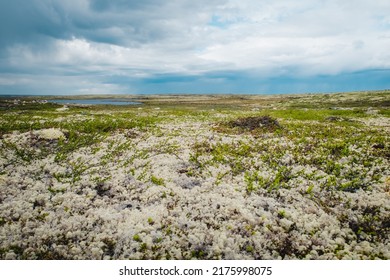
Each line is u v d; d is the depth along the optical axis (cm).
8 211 950
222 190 1153
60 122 2536
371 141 1881
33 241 825
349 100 10688
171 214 974
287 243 846
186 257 776
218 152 1650
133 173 1328
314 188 1166
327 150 1667
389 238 859
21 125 2242
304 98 14688
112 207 1021
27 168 1339
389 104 8106
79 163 1441
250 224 919
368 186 1182
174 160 1525
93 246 809
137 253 774
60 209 995
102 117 3275
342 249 822
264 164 1457
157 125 2691
